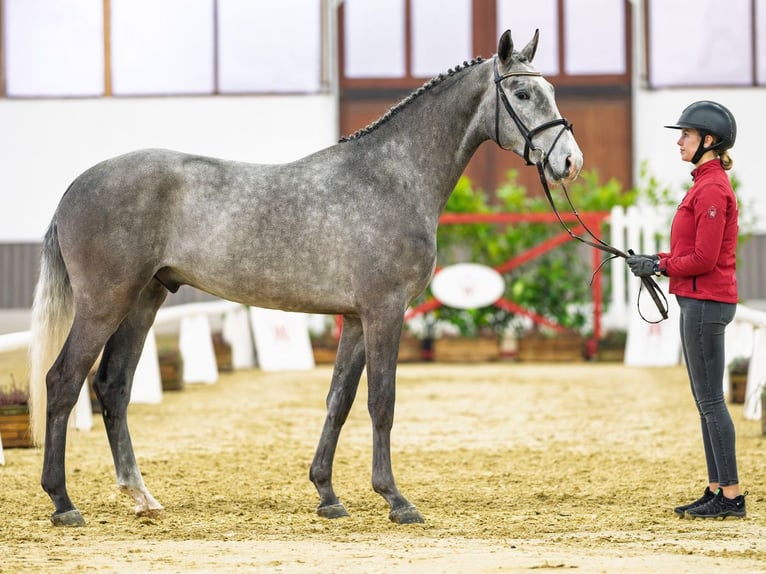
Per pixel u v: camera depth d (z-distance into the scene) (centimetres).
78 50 2962
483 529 834
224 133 2964
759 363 1481
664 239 2506
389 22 3045
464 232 2584
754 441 1284
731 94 2912
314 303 877
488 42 3031
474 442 1336
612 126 3034
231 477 1100
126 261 855
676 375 2141
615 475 1100
